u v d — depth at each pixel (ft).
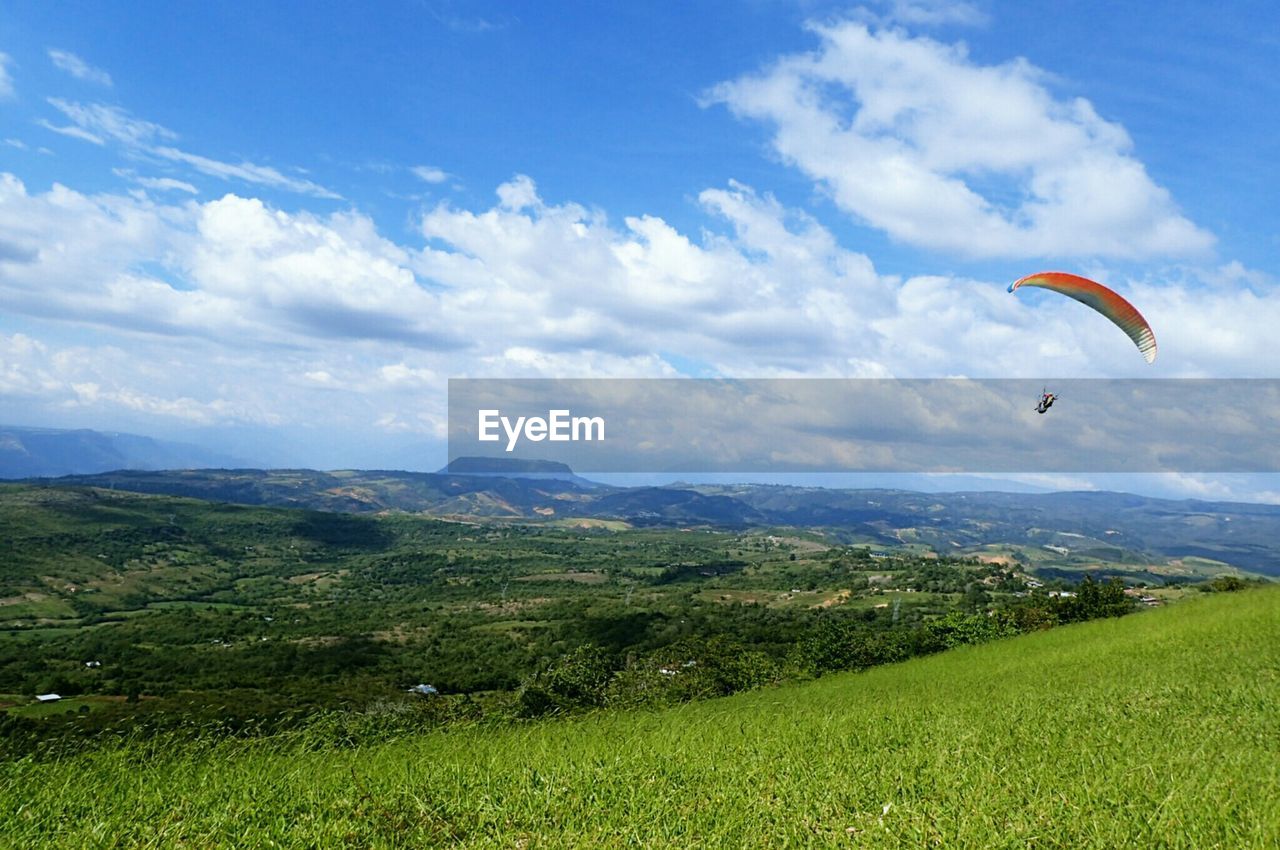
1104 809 21.58
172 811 23.66
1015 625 200.34
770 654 190.60
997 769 27.43
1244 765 25.62
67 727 33.91
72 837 21.50
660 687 87.20
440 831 22.49
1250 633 76.07
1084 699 45.96
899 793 25.09
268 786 27.02
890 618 307.17
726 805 24.16
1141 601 251.60
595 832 21.70
